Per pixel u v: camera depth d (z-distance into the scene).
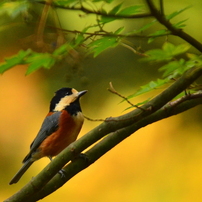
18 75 14.34
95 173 14.44
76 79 13.36
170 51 4.59
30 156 10.04
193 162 13.87
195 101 6.24
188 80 5.35
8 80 14.37
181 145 14.23
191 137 14.33
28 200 6.41
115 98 13.59
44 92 14.27
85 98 13.70
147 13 4.42
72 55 4.83
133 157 14.46
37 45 4.72
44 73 13.88
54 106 10.16
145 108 5.58
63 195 14.05
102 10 4.39
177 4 9.73
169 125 14.66
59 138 9.72
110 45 4.67
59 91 10.30
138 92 5.19
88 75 13.33
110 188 14.08
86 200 13.88
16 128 14.82
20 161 14.66
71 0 4.37
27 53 4.32
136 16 4.42
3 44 10.73
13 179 9.82
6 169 14.48
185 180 13.65
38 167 14.72
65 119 9.69
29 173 14.59
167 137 14.49
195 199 13.16
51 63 4.50
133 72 13.26
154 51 4.61
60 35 4.77
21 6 4.44
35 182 6.26
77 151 6.06
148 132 14.74
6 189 14.30
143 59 4.70
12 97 14.49
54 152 9.89
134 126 6.27
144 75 13.20
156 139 14.56
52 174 6.18
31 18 4.66
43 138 9.83
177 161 14.05
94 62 13.30
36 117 14.79
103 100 13.70
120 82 13.41
